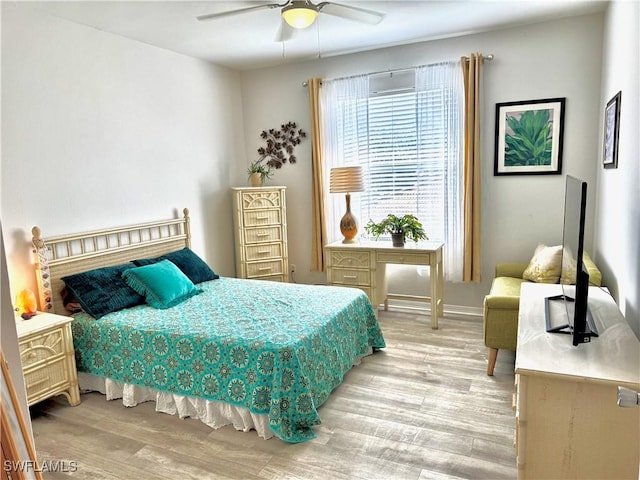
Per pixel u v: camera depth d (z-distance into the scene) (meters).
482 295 4.49
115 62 3.75
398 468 2.20
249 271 4.95
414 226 4.24
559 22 3.86
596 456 1.71
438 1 3.33
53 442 2.51
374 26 3.85
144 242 3.98
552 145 4.02
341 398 2.91
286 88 5.10
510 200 4.25
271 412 2.40
